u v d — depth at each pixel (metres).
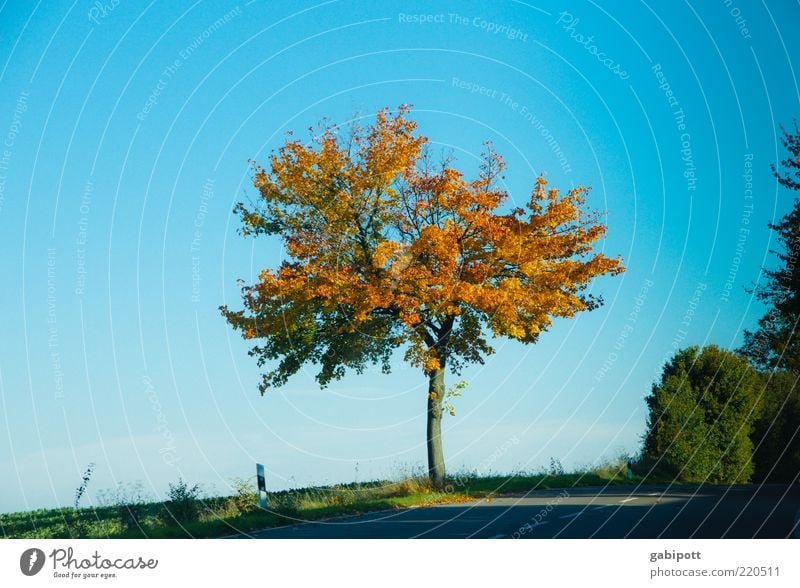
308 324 27.80
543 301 27.47
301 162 27.05
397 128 27.48
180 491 18.12
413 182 27.92
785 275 23.78
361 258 27.80
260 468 19.52
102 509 17.55
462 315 28.55
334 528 16.48
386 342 28.42
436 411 28.05
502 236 27.27
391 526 16.53
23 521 17.33
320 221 27.27
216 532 16.28
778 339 28.08
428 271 27.09
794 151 23.22
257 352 28.22
